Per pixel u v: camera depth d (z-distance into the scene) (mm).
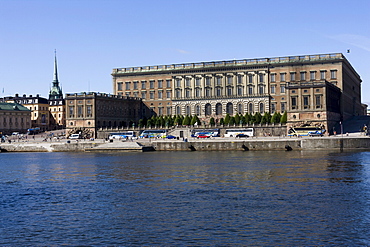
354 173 71812
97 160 107562
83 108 186500
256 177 69688
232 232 39375
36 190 62562
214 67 198500
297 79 188500
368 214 44594
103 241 37781
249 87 194625
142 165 91750
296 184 62250
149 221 43438
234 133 166125
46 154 138000
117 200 53812
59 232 40562
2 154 144000
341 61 183250
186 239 37781
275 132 162375
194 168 83625
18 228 42031
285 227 40562
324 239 37188
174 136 166750
